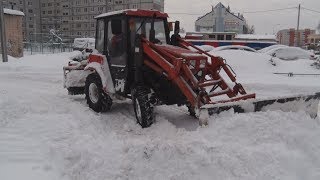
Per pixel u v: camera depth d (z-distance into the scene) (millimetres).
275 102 5633
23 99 8281
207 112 5137
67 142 5031
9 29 21266
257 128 4828
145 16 6793
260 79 12094
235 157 4195
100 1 64125
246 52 16172
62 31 70875
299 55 20828
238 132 4809
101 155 4398
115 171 4086
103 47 7301
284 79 12133
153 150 4324
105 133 5844
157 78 6492
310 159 4352
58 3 71062
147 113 6156
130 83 6680
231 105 5281
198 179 3971
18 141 5141
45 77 12844
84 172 4148
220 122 4977
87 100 7719
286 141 4676
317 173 4102
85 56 9586
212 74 6379
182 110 7680
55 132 5523
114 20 6613
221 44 26156
